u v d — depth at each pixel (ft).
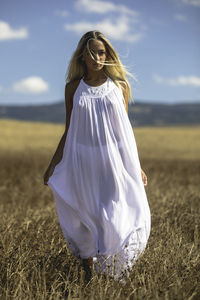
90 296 11.22
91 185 12.63
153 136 144.87
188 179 44.65
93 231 12.70
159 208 22.74
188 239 17.58
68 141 12.94
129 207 12.64
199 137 143.23
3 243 15.55
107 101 12.62
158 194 27.94
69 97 13.32
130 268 12.41
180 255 13.67
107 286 11.48
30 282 12.45
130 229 12.41
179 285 11.31
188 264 13.20
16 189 35.73
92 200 12.64
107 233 12.28
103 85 12.75
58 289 11.97
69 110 13.43
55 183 13.12
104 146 12.58
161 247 14.34
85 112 12.64
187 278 12.36
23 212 23.89
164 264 12.91
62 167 13.10
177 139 133.80
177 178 44.57
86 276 13.14
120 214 12.30
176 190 31.22
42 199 32.17
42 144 100.12
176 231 17.43
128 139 12.82
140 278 11.94
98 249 12.41
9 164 52.39
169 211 21.52
